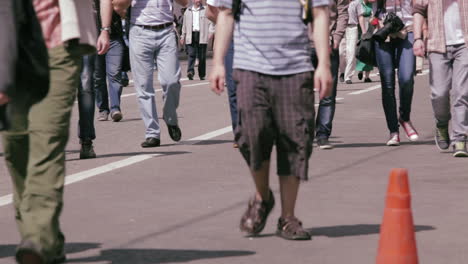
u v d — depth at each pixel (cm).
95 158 1670
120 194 1298
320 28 957
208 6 1720
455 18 1611
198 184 1372
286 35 962
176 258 936
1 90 762
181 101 2897
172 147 1808
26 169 875
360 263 914
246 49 970
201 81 4047
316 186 1344
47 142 820
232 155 1680
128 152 1747
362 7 3272
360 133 2003
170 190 1323
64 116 834
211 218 1127
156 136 1822
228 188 1334
